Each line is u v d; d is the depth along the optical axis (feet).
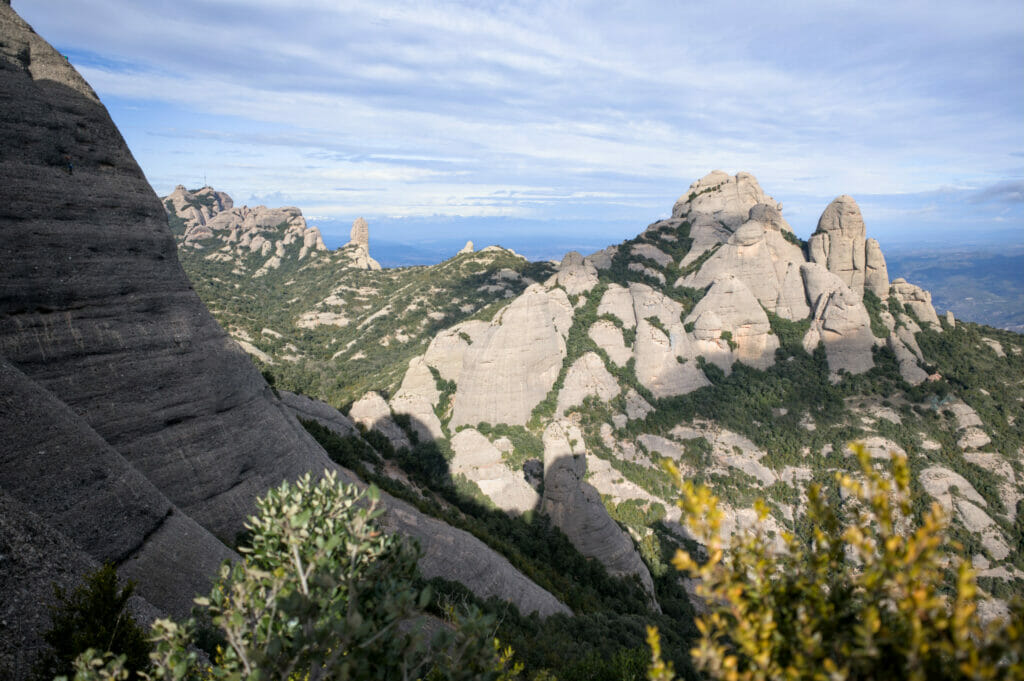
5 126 83.25
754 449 267.39
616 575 163.84
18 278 78.07
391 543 33.24
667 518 228.84
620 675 71.97
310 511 30.89
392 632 28.96
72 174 88.17
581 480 173.37
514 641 83.92
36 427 62.18
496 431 244.01
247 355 110.01
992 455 259.60
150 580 63.05
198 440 91.15
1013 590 210.38
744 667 21.65
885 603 20.66
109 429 81.51
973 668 16.57
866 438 266.16
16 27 91.76
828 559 22.29
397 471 188.75
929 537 18.92
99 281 86.28
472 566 113.39
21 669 38.68
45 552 47.26
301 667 27.84
